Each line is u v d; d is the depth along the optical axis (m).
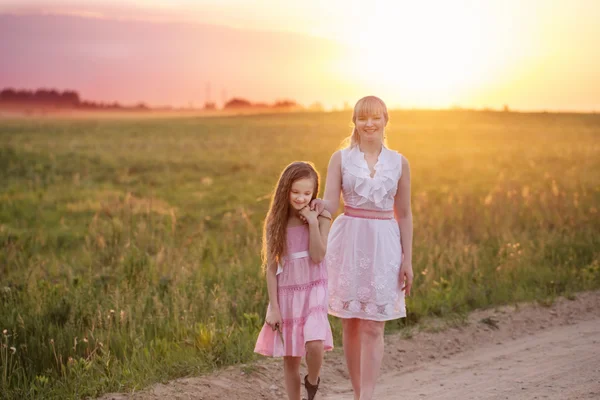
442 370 5.69
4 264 9.38
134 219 12.99
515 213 11.84
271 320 4.19
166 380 5.09
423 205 12.84
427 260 8.73
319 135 56.91
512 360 5.78
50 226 14.64
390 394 5.14
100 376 5.09
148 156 34.97
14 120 112.88
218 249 10.34
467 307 7.32
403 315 4.68
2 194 19.72
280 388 5.18
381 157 4.61
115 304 6.36
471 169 26.86
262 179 25.44
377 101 4.59
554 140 40.81
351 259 4.57
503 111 74.12
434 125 63.06
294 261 4.24
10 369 5.12
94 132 62.31
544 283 8.06
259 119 95.31
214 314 6.36
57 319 6.17
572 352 5.79
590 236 10.29
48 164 29.27
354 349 4.81
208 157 34.62
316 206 4.28
